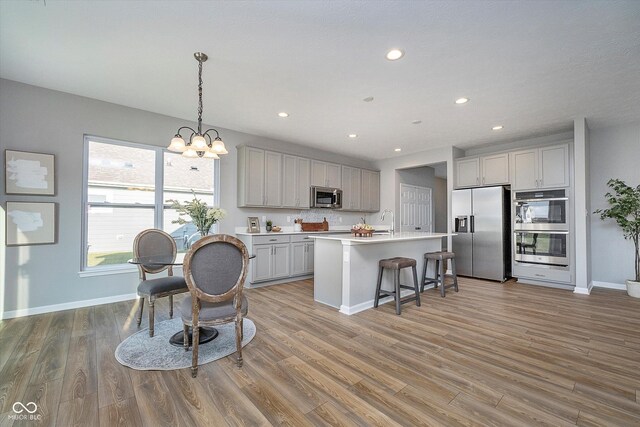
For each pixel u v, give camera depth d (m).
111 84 3.08
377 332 2.70
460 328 2.79
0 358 2.16
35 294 3.13
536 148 4.58
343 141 5.27
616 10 1.92
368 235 3.75
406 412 1.59
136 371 2.00
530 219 4.63
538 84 3.00
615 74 2.79
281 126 4.44
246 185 4.56
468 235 5.21
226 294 2.02
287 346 2.40
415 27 2.13
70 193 3.33
